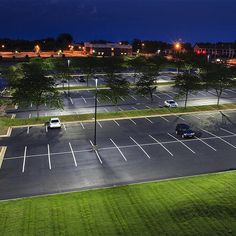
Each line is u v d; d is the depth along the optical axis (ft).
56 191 93.30
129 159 115.44
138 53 538.06
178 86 194.18
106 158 116.47
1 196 90.27
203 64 305.73
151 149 124.47
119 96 215.10
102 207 80.33
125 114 170.91
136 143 130.82
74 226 72.54
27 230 71.31
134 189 89.66
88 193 88.48
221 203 79.46
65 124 155.74
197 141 132.87
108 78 269.03
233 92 242.37
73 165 110.73
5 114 185.26
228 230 69.15
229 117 168.76
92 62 285.84
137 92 213.25
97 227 72.02
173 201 81.66
